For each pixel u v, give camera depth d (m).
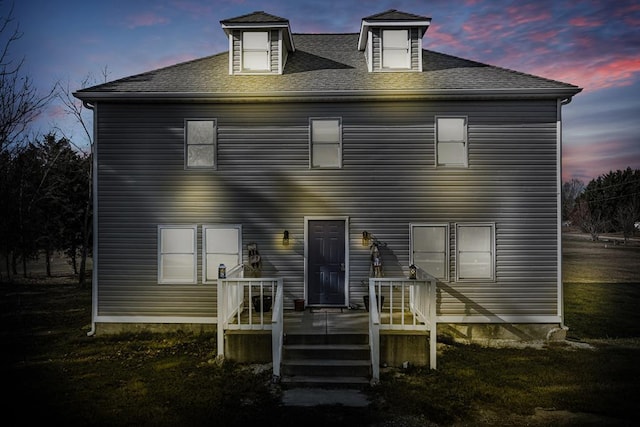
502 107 11.44
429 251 11.56
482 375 8.70
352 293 11.50
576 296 18.19
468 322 11.34
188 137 11.69
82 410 7.15
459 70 12.55
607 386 8.15
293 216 11.56
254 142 11.58
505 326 11.32
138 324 11.52
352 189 11.53
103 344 10.75
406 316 10.64
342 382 8.25
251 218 11.58
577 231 58.19
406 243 11.48
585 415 7.05
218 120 11.59
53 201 24.23
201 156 11.79
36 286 21.34
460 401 7.50
